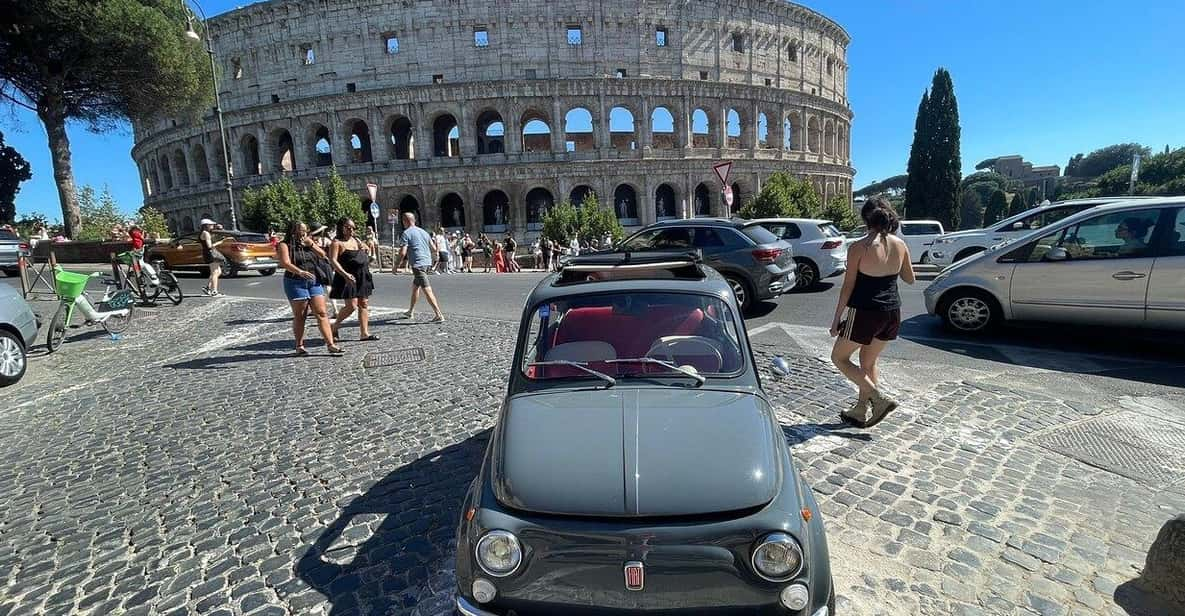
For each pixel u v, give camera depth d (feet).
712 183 175.11
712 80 167.53
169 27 96.17
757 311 38.11
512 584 7.61
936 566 10.71
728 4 168.55
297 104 160.04
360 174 159.63
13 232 69.92
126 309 36.24
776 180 149.89
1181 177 235.20
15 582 11.19
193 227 182.80
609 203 162.91
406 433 18.19
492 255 102.01
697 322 11.18
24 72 97.30
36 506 14.29
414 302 38.22
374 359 27.78
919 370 23.06
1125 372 21.93
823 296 43.37
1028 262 26.50
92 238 108.06
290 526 12.85
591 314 11.45
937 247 53.26
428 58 158.10
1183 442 15.74
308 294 28.48
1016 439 16.24
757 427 8.98
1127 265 23.98
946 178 174.81
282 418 19.95
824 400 19.74
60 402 22.85
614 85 158.81
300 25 160.97
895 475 14.26
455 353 28.50
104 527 13.16
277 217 130.31
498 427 9.91
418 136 157.99
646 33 162.40
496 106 157.69
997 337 28.30
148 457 17.08
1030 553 11.02
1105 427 16.87
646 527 7.41
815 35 190.29
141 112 111.14
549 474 8.09
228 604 10.29
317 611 10.01
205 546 12.21
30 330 27.07
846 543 11.48
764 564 7.31
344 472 15.53
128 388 24.45
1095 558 10.82
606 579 7.47
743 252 36.86
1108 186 279.90
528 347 11.09
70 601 10.57
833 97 201.77
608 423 9.09
